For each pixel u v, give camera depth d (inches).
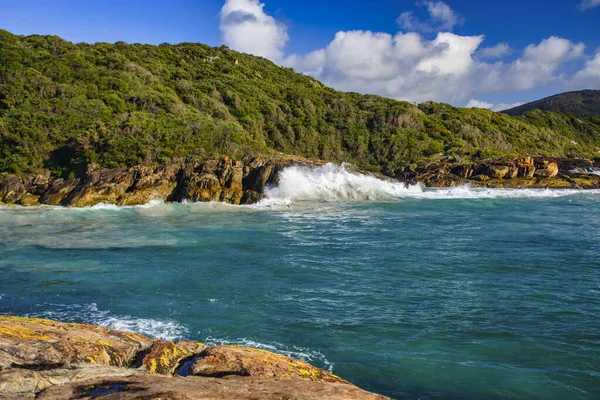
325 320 380.8
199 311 403.2
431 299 430.6
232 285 478.6
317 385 196.2
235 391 181.6
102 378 195.5
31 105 1510.8
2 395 170.2
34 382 184.2
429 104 3120.1
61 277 507.5
